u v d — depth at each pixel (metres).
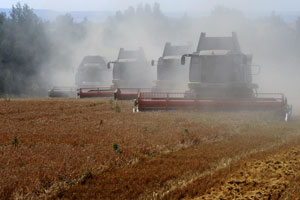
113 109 53.66
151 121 40.41
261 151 27.30
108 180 20.75
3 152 25.91
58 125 38.16
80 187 19.59
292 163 23.92
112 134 32.50
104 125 37.69
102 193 18.89
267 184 20.09
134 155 25.81
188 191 18.97
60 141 29.61
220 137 32.81
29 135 32.38
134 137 31.11
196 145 29.98
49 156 24.31
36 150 26.20
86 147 27.22
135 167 23.53
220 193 18.69
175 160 25.00
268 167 23.16
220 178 20.92
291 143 30.11
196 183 19.98
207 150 28.06
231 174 21.70
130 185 19.88
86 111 51.22
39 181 19.55
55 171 20.98
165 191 19.02
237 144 29.92
